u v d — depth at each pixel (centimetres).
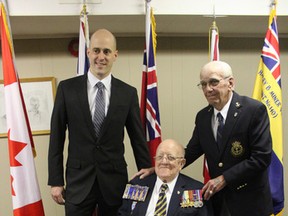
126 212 151
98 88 151
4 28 159
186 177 155
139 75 248
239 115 135
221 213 145
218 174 142
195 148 160
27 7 170
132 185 158
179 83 257
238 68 263
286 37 264
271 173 176
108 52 147
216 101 135
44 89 238
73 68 240
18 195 160
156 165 150
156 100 188
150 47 182
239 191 140
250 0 190
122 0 180
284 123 275
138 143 164
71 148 154
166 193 149
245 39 260
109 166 153
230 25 221
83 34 176
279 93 181
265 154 130
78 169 151
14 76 161
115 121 151
